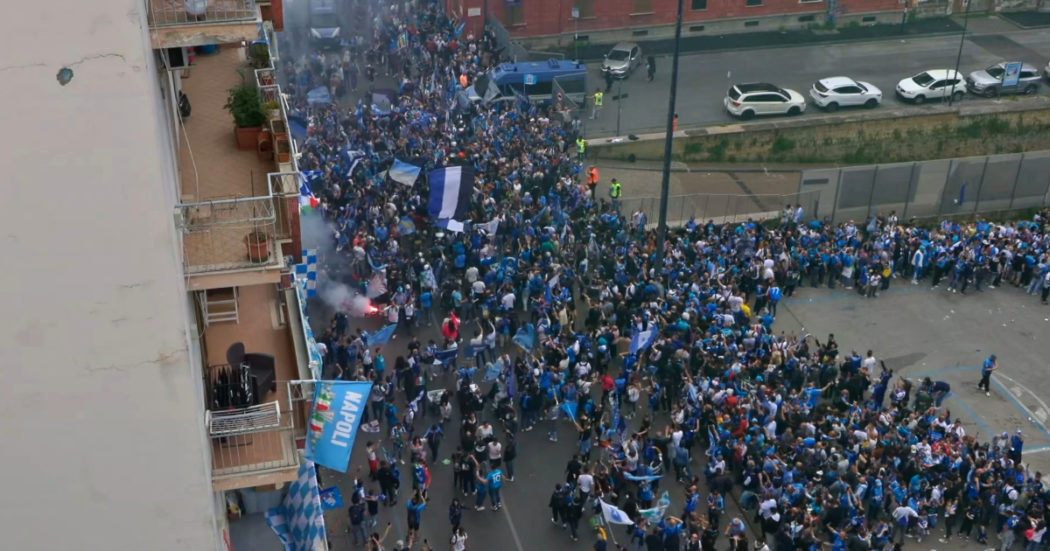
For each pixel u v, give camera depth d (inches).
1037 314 1861.5
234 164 812.0
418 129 2142.0
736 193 2335.1
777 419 1398.9
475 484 1301.7
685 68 2765.7
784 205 2155.5
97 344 553.9
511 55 2618.1
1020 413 1610.5
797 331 1792.6
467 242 1736.0
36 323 542.3
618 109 2541.8
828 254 1893.5
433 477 1354.6
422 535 1261.1
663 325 1571.1
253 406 677.9
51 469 580.1
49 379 556.7
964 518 1325.0
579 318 1716.3
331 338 1499.8
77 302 542.6
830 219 2137.1
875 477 1306.6
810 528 1210.0
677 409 1403.8
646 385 1551.4
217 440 684.7
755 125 2461.9
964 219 2213.3
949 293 1913.1
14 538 594.6
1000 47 2923.2
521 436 1443.2
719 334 1514.5
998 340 1788.9
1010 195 2207.2
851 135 2498.8
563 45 2869.1
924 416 1430.9
